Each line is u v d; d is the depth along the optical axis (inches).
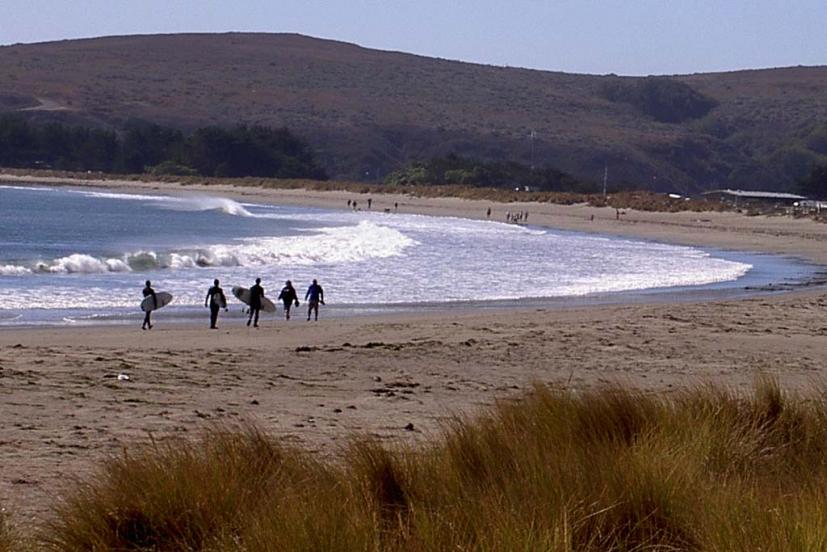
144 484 547.5
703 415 761.0
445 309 2847.0
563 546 471.2
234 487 546.3
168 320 2497.5
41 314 2524.6
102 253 4232.3
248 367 1569.9
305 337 2111.2
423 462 609.3
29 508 660.1
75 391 1253.7
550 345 1919.3
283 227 7116.1
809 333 2229.3
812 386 1218.0
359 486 560.7
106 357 1651.1
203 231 6373.0
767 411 807.7
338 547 466.6
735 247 6309.1
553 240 6456.7
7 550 517.7
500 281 3715.6
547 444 645.3
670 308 2731.3
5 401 1153.4
